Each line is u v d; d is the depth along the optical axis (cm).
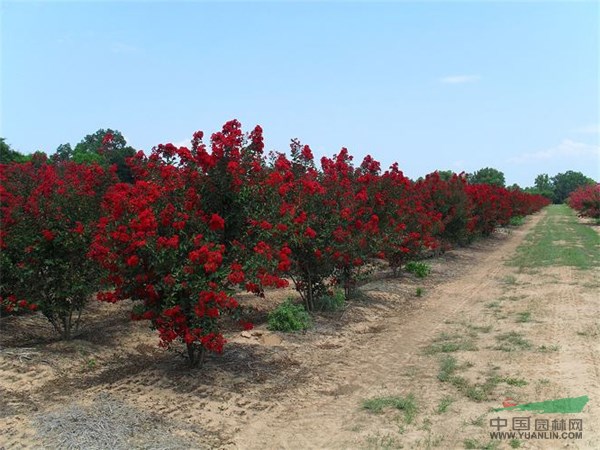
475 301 1354
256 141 808
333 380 773
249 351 877
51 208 868
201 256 672
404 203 1519
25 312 1112
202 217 727
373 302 1317
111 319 1123
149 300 708
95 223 861
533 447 524
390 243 1360
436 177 2325
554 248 2458
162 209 725
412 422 602
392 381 762
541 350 863
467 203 2294
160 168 773
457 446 535
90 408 625
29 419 592
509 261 2139
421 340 994
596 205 4284
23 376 743
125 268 691
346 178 1269
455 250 2473
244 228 775
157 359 858
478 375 758
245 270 731
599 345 880
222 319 1105
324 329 1042
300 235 996
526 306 1228
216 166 754
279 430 601
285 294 1387
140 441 544
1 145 2156
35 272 861
